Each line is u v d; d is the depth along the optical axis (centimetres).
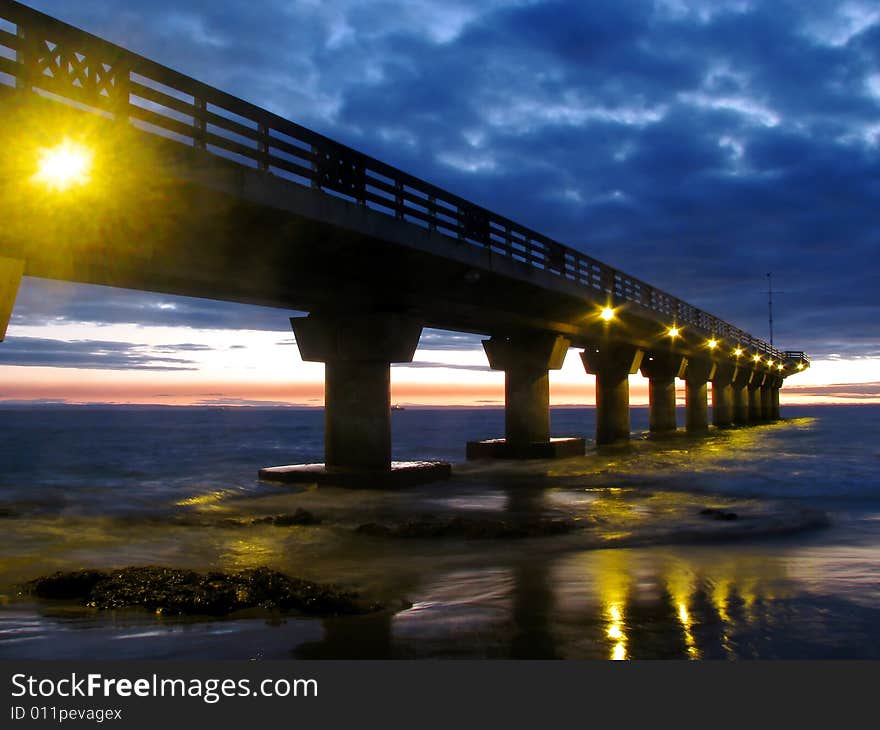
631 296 3694
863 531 1393
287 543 1284
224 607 757
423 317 2727
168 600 763
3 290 1302
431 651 613
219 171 1324
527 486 2300
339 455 2288
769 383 10662
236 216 1464
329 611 750
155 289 1911
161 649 622
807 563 1029
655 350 5006
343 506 1841
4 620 725
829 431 7275
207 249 1659
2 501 1945
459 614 739
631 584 886
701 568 995
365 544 1271
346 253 1833
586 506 1839
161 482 2461
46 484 2450
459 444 5812
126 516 1639
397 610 766
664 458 3403
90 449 5106
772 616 718
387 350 2192
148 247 1553
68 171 1140
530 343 3344
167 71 1266
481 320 2872
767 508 1781
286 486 2239
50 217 1330
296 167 1541
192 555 1173
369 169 1772
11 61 1047
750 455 3653
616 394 4459
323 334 2286
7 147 1071
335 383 2297
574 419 15988
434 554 1167
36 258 1464
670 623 695
